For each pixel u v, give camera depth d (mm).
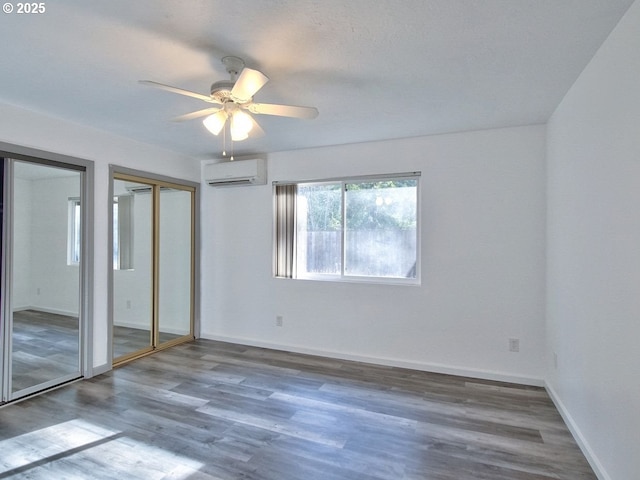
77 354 3516
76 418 2723
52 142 3217
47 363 3283
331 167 4215
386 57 2152
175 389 3273
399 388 3320
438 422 2695
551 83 2498
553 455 2279
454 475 2090
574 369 2486
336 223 4289
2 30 1876
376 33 1897
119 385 3354
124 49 2078
